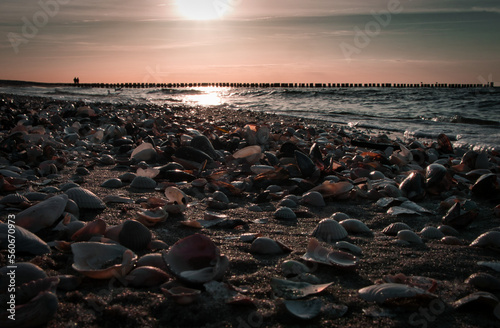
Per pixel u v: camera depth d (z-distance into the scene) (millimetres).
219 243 381
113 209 455
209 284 292
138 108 1823
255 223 444
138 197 510
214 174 590
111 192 528
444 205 505
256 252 362
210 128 1109
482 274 317
